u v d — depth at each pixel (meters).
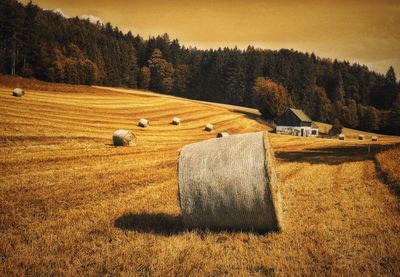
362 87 141.25
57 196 11.62
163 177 15.89
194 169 8.47
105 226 8.61
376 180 15.98
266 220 8.12
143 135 35.44
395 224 8.72
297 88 117.19
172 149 27.31
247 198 8.05
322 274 6.06
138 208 10.45
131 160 20.88
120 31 155.38
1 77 58.34
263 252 6.97
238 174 8.11
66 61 90.00
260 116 85.62
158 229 8.56
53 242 7.44
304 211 10.34
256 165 8.06
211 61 131.25
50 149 22.27
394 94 137.62
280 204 9.42
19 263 6.38
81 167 17.56
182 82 132.25
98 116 42.62
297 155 30.06
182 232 8.36
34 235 7.84
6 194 11.59
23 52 84.25
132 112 52.19
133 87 126.44
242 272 6.14
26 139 24.23
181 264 6.45
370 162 23.39
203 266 6.41
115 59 121.31
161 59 133.62
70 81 89.44
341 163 23.28
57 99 48.62
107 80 109.38
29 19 85.88
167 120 52.22
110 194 12.28
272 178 8.60
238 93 119.12
